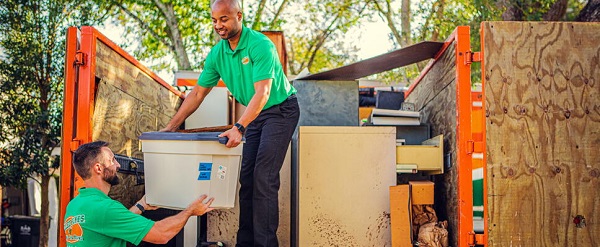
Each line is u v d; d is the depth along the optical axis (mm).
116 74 3598
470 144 3416
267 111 3436
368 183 3711
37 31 8219
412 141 4391
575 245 3246
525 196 3262
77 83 3189
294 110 3504
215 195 3008
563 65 3336
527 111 3305
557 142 3293
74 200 2941
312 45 17500
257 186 3311
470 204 3385
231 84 3561
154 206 3150
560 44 3346
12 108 8125
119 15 15586
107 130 3445
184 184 3016
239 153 3096
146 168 3145
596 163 3285
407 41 14133
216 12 3277
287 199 3939
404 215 3537
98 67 3307
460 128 3449
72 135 3170
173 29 14789
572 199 3264
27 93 8227
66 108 3170
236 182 3104
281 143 3393
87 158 2955
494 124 3295
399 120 4387
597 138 3291
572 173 3279
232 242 3828
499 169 3271
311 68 18125
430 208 3674
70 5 8703
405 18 14359
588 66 3336
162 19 15320
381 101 6074
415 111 4887
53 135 8227
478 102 5574
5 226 9594
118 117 3633
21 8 8180
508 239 3246
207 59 3678
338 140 3730
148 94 4301
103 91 3375
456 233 3480
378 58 4090
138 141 4047
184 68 14703
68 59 3199
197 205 2938
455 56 3545
